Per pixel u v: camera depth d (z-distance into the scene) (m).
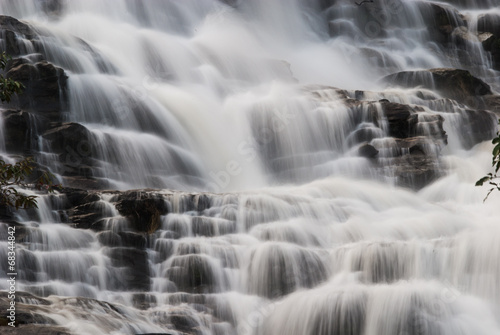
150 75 33.12
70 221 20.94
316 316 18.50
